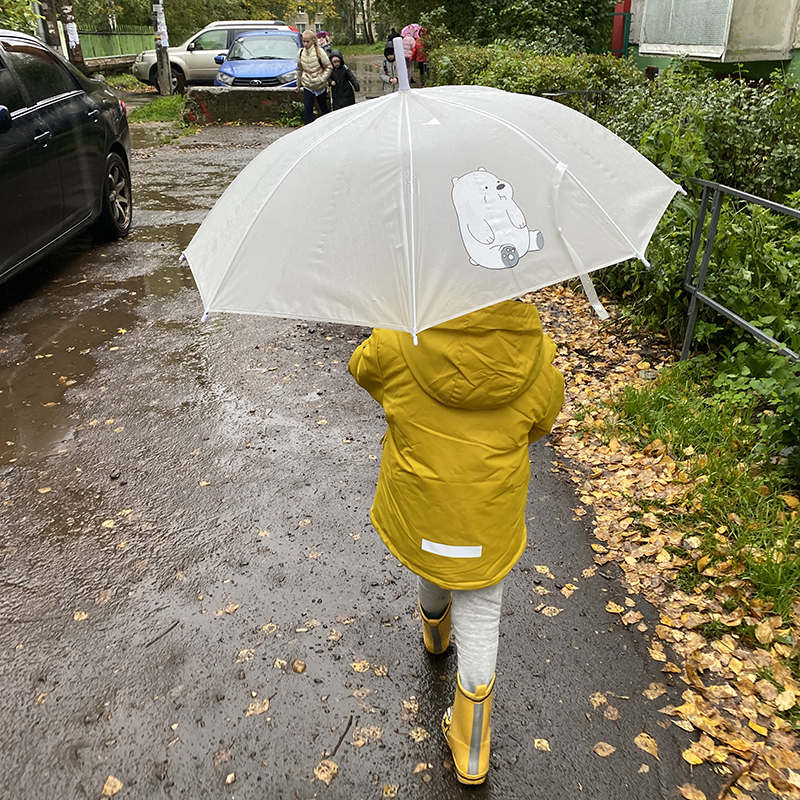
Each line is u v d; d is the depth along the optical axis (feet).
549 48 46.09
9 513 11.69
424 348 5.99
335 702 8.38
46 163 19.72
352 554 10.74
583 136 6.38
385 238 5.43
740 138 18.52
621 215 6.06
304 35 44.57
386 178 5.56
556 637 9.18
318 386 15.74
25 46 20.88
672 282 15.81
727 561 10.07
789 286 14.99
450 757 7.72
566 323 18.56
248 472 12.71
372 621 9.52
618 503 11.64
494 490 6.42
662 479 11.96
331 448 13.43
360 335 18.35
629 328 17.74
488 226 5.47
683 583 9.89
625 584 10.01
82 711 8.29
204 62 71.05
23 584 10.21
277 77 53.31
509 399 6.20
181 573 10.39
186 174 36.65
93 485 12.38
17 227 18.21
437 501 6.44
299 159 6.02
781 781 7.29
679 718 8.04
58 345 17.67
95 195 23.22
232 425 14.20
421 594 8.06
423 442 6.36
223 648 9.12
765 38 34.42
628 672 8.65
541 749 7.75
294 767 7.64
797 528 10.39
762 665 8.59
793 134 18.52
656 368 15.76
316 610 9.71
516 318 5.93
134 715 8.23
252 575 10.34
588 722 8.04
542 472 12.60
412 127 5.79
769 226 15.31
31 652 9.09
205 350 17.40
